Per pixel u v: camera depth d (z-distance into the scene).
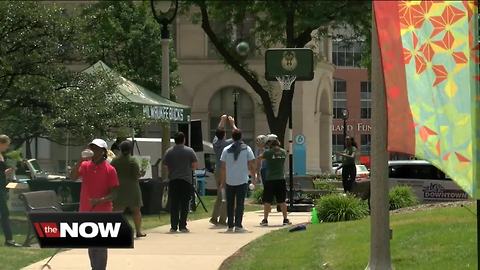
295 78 23.88
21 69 20.00
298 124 55.03
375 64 9.55
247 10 35.34
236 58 36.72
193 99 55.53
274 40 36.50
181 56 55.50
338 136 105.00
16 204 19.61
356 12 31.59
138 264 12.68
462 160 6.95
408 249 11.59
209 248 14.44
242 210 17.11
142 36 44.16
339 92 105.44
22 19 19.80
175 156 17.30
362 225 15.15
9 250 13.91
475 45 6.98
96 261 10.79
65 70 21.16
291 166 24.11
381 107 9.57
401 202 21.50
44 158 40.84
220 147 18.45
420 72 7.02
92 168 10.89
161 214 22.02
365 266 10.64
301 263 11.76
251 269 11.70
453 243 11.55
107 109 20.75
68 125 20.64
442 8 6.99
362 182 20.66
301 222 19.23
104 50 42.62
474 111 6.97
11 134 21.39
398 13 7.04
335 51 104.44
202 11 35.72
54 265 12.45
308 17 32.28
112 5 42.16
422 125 7.00
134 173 16.03
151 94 24.23
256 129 54.66
